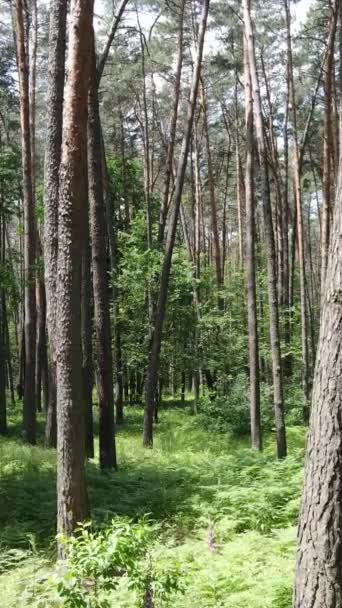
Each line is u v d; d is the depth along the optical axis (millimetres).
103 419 11398
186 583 4504
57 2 10688
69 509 6496
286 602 4773
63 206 6691
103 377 11414
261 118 12930
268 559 5820
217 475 10109
